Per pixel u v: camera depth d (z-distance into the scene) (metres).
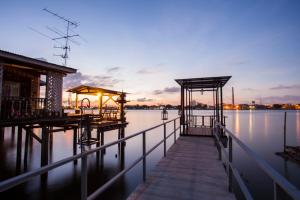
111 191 9.39
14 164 12.23
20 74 12.19
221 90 10.10
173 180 4.04
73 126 13.33
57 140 24.17
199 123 29.34
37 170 1.41
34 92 13.47
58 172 11.30
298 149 19.80
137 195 3.36
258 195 10.64
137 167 13.33
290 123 62.66
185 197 3.29
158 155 17.23
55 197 8.42
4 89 11.45
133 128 42.09
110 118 17.39
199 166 4.95
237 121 72.75
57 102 11.27
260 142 27.84
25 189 9.12
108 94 17.67
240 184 2.41
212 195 3.36
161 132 37.16
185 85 11.28
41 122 9.88
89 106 11.41
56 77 11.33
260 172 14.45
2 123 7.90
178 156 5.90
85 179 2.07
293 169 15.87
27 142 11.23
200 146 7.25
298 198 0.88
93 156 15.35
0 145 17.30
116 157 15.38
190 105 13.10
